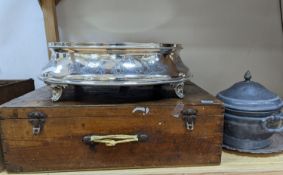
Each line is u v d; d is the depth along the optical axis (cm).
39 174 56
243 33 98
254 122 62
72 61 57
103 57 57
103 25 94
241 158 64
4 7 92
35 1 92
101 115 55
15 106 54
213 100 60
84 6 93
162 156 58
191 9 95
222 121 58
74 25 94
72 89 67
